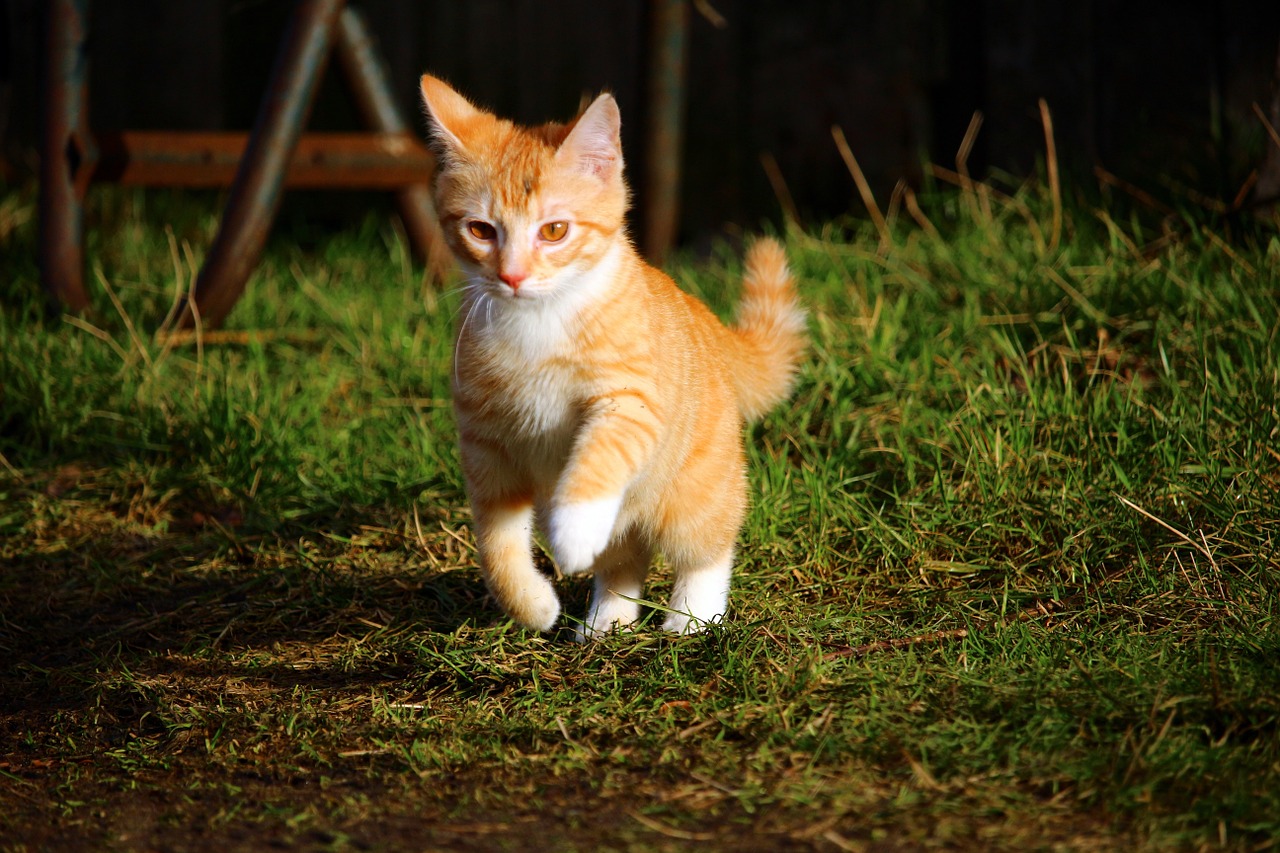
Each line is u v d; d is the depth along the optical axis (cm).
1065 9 931
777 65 1031
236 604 520
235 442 651
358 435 678
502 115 1093
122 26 1092
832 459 587
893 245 819
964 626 445
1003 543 519
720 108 1047
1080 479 536
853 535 529
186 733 400
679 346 474
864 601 487
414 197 923
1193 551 476
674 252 959
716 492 476
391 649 463
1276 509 486
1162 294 670
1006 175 897
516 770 361
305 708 413
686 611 471
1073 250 747
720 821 326
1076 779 332
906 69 1005
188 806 350
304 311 840
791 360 553
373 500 609
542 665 432
